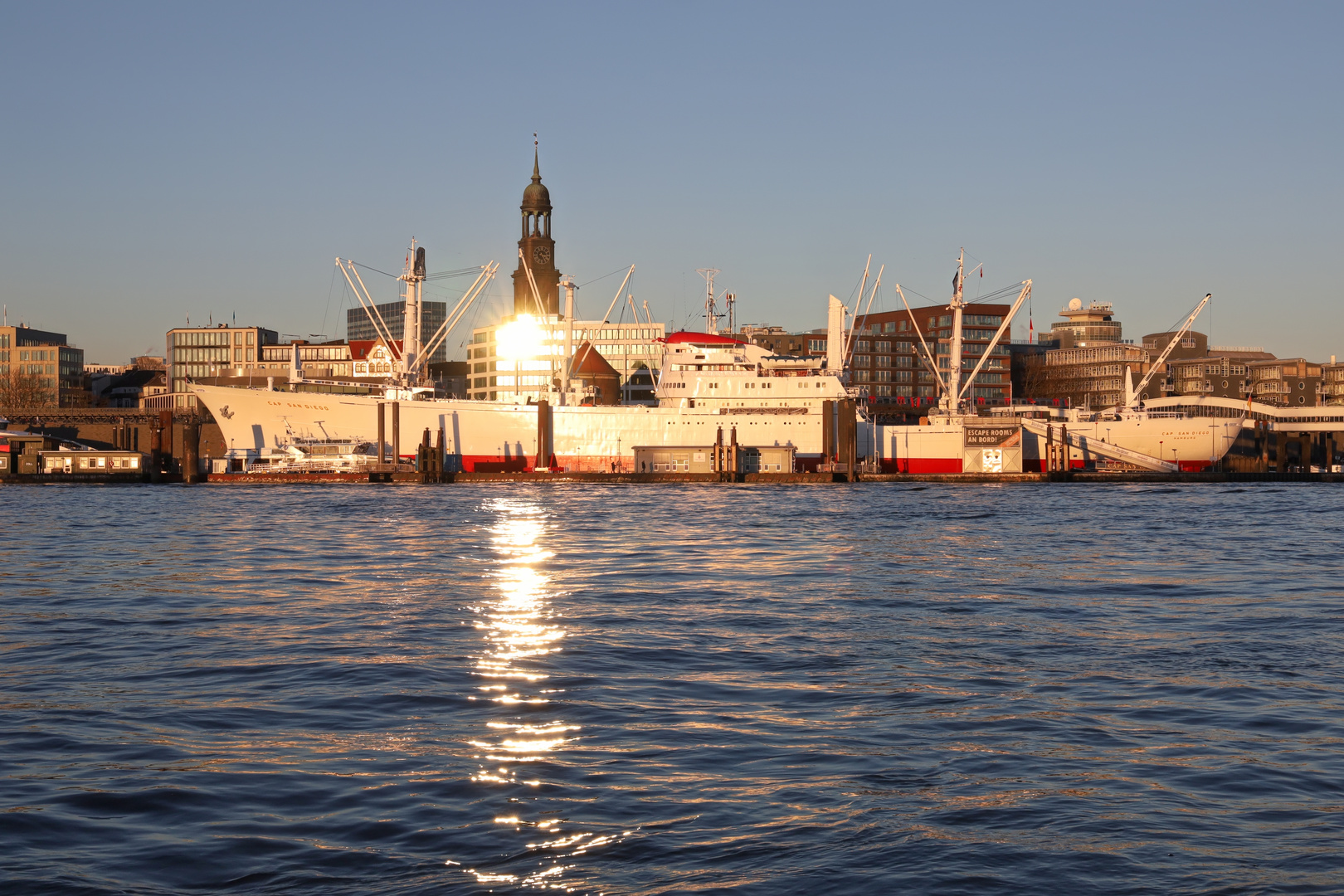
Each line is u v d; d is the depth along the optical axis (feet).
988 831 78.23
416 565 247.50
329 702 115.55
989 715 110.42
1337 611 182.60
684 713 111.14
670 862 72.79
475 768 92.43
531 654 141.18
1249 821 80.48
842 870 71.36
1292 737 102.78
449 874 70.85
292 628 161.38
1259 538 326.65
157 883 69.51
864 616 173.68
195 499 520.83
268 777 90.07
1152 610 182.80
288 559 259.80
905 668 133.28
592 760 94.68
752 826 79.05
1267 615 177.88
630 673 129.90
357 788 87.20
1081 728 105.70
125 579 221.87
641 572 233.76
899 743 100.42
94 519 398.01
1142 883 69.67
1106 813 81.92
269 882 69.72
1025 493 597.11
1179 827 79.05
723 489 616.80
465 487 635.25
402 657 138.72
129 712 111.55
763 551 281.13
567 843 75.92
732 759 95.04
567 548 289.94
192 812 81.71
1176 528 363.56
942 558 263.90
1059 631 160.25
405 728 105.09
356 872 71.26
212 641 150.41
